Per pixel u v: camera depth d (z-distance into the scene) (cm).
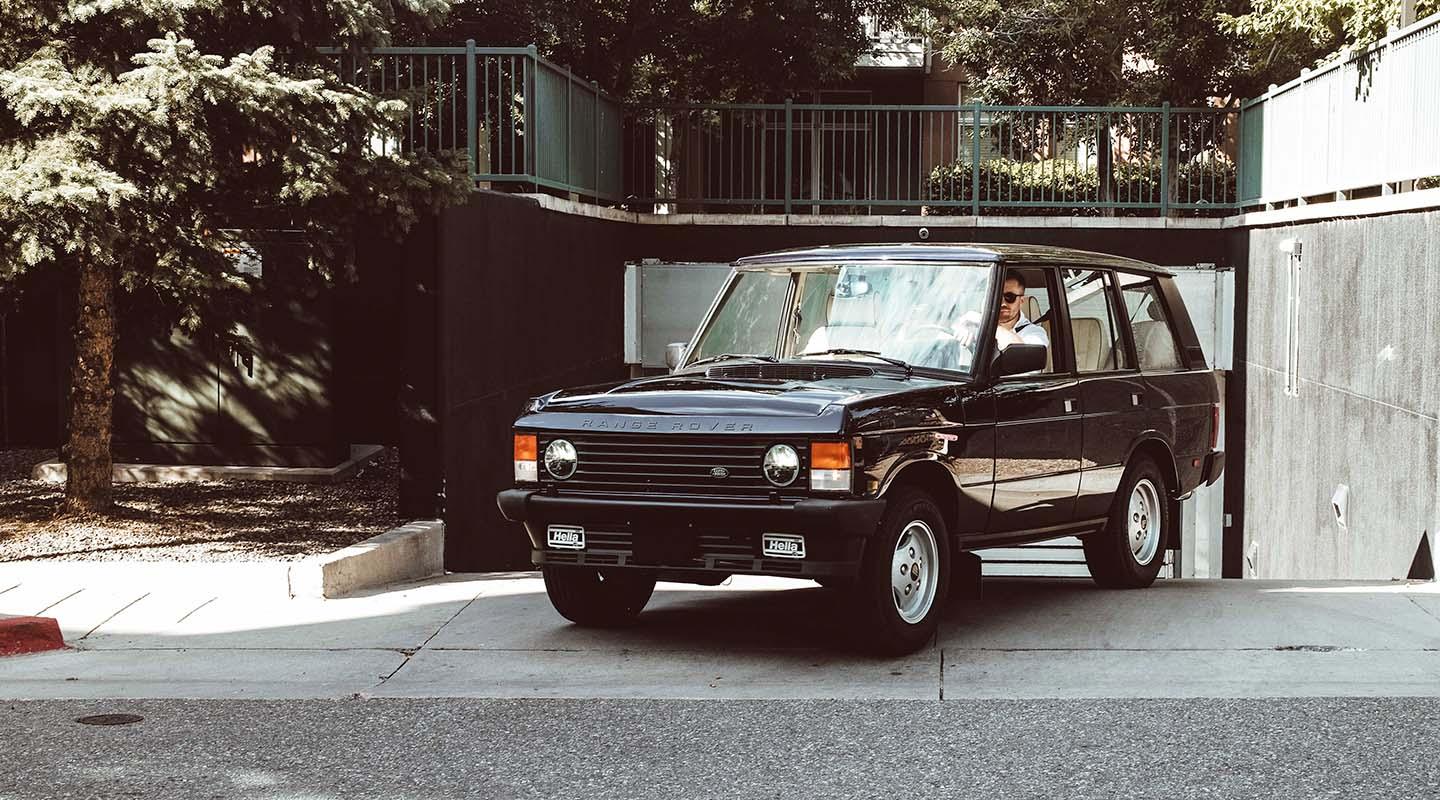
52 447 1630
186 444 1428
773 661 752
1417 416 1170
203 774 565
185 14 1018
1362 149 1359
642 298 1897
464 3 1681
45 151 920
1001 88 2130
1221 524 1931
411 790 543
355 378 1639
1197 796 521
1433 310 1138
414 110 1183
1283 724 610
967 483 787
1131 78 2131
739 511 709
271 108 964
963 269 834
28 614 850
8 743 611
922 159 1922
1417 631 790
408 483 1148
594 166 1700
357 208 1052
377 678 725
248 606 895
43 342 1622
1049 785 536
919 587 763
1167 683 688
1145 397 949
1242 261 1814
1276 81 1997
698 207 1941
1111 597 925
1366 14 1577
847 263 858
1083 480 886
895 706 655
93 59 991
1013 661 741
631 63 1975
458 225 1173
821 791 535
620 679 718
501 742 605
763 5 1905
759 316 864
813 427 702
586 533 751
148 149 936
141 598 892
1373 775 540
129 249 980
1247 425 1805
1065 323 884
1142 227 1872
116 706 675
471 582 1008
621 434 737
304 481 1401
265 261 1118
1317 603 881
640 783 548
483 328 1248
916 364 812
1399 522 1210
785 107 1883
